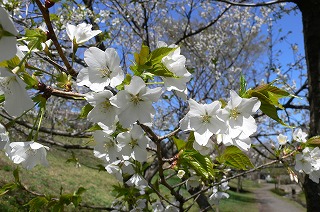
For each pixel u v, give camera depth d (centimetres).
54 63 132
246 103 127
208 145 140
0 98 115
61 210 195
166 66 127
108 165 202
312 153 213
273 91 131
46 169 1214
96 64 121
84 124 543
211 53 803
